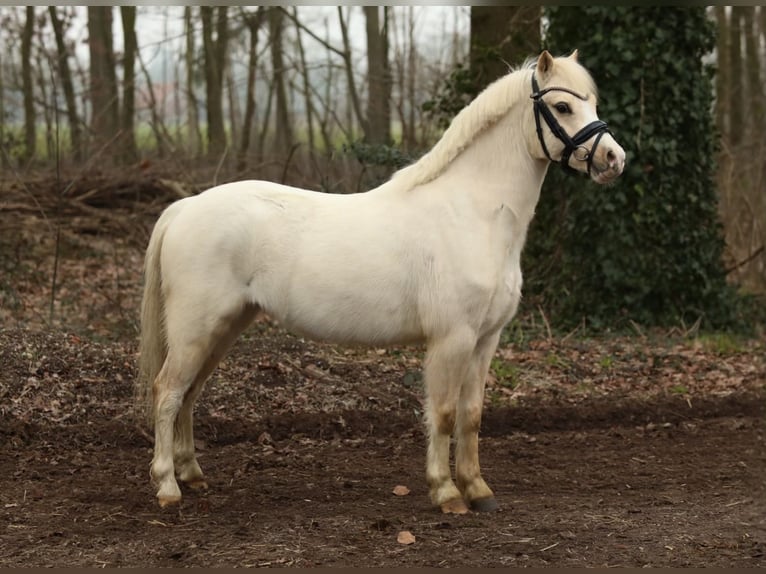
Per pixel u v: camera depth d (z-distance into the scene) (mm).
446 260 4578
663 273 9555
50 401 6531
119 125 16109
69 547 4152
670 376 8055
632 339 9156
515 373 7859
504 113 4715
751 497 5180
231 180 12500
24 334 7402
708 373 8164
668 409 7277
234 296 4699
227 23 17016
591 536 4395
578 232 9672
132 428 6297
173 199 11727
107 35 16438
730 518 4738
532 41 10516
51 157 14117
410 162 9562
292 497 5066
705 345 8914
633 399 7426
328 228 4664
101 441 6129
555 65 4637
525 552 4141
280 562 3953
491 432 6801
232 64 20828
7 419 6266
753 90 16375
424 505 4934
